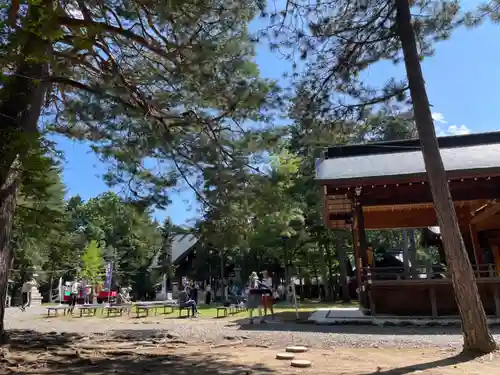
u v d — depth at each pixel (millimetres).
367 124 8078
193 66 7539
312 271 34875
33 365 5848
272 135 8445
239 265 35969
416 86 6879
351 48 8016
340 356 6297
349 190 12414
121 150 8617
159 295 37188
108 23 7797
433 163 6539
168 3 6648
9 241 7207
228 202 8797
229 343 7863
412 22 7977
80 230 47250
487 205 15344
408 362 5711
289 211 9391
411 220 17406
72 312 18438
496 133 13859
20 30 4879
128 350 7125
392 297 11453
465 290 6137
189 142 8820
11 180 7047
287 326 10680
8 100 7105
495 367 5172
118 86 7684
